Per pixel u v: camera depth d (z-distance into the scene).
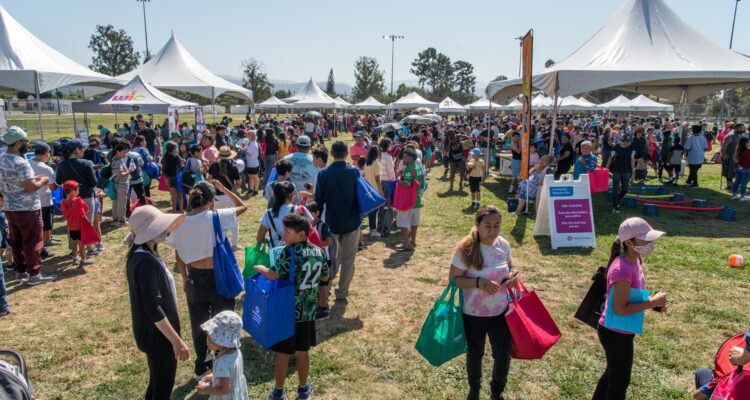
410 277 7.03
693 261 7.65
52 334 5.28
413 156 8.03
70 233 7.39
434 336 3.66
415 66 131.50
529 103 10.47
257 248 4.74
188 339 5.15
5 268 7.22
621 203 12.22
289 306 3.64
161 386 3.29
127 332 5.35
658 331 5.30
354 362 4.72
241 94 24.06
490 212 3.52
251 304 3.75
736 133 14.40
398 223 8.27
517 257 7.94
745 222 10.46
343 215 5.81
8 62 12.12
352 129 35.84
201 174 10.31
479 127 23.55
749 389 2.66
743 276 6.95
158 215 3.15
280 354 3.84
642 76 11.32
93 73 14.43
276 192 4.91
